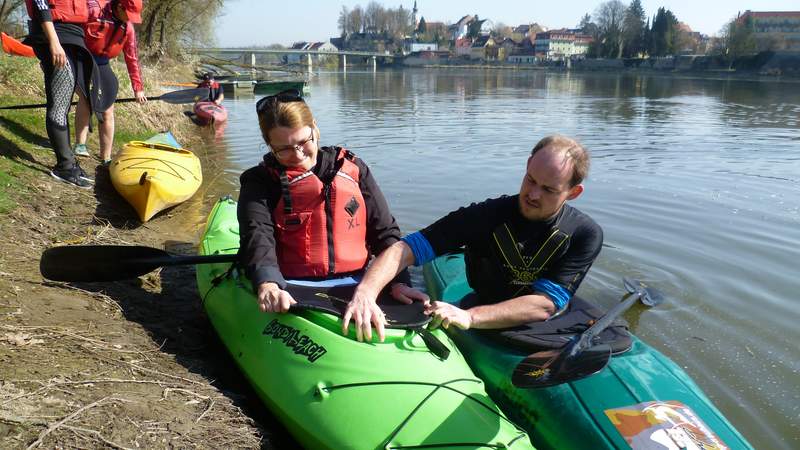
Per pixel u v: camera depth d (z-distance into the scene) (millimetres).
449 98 22984
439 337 2967
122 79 10453
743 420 3162
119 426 2217
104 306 3426
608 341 2947
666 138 12141
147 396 2488
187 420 2416
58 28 5727
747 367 3660
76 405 2256
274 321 2947
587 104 20547
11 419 2070
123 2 6156
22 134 6543
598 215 6625
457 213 2963
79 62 5906
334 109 17828
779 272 5043
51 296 3275
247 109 17359
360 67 94312
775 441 3008
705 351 3834
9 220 4477
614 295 4645
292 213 3146
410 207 6770
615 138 12133
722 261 5285
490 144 11023
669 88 33594
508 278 2994
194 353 3223
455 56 106188
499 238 2930
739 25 67062
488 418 2520
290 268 3219
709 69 66875
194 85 18172
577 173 2695
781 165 9328
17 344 2594
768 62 61781
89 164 6691
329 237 3201
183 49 32406
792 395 3387
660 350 3846
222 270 3793
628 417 2568
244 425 2555
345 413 2451
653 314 4332
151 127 9695
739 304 4480
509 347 3078
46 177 5715
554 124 14281
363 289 2719
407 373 2584
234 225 4688
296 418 2518
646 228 6172
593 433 2551
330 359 2635
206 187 7230
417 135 12109
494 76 55219
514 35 117688
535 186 2703
